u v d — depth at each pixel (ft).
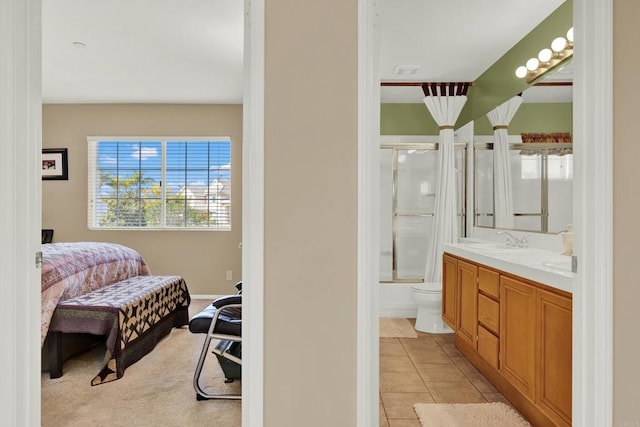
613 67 4.53
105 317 8.79
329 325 4.48
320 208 4.48
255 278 4.47
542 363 6.20
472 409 7.30
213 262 16.92
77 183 16.84
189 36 10.55
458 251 10.16
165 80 13.87
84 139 16.84
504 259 7.61
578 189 4.78
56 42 10.87
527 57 10.27
